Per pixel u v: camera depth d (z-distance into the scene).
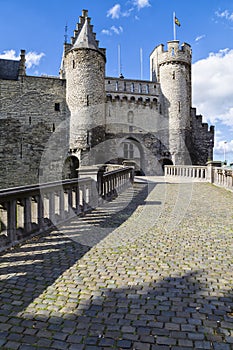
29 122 30.69
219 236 5.96
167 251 5.00
